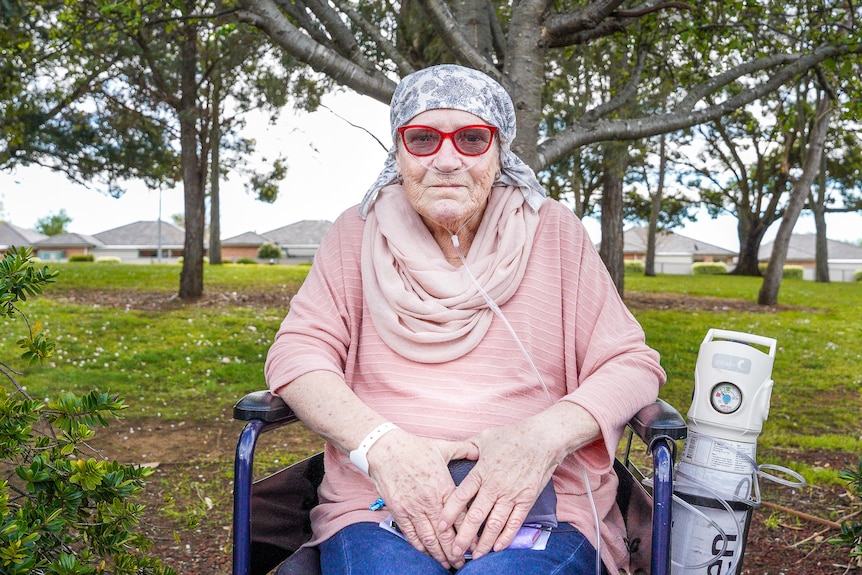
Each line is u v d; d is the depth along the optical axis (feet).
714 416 5.84
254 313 35.19
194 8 21.71
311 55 11.05
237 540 4.75
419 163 5.65
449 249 6.04
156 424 16.11
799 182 48.96
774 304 49.34
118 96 45.98
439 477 4.76
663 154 88.53
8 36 20.49
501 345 5.63
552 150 11.40
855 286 75.72
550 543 4.85
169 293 42.96
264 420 4.98
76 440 5.85
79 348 24.76
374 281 5.84
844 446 15.26
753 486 6.56
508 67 11.07
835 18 13.61
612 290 5.97
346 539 4.91
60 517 5.47
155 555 9.29
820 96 48.21
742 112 24.04
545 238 5.99
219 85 43.45
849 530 7.32
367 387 5.76
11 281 5.84
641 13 11.10
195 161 40.93
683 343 29.55
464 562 4.80
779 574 9.08
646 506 5.31
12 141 32.27
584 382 5.35
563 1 14.52
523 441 4.81
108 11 12.95
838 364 26.07
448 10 10.90
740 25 13.39
